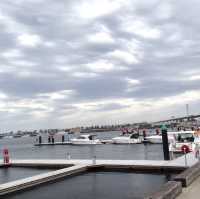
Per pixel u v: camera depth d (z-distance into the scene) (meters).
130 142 74.56
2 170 31.56
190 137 52.88
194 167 16.31
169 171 26.09
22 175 28.81
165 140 31.66
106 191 21.34
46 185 23.25
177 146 40.31
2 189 20.08
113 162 29.42
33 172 30.34
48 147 79.19
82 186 23.02
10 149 84.50
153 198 9.82
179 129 97.50
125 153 52.56
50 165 31.19
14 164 32.56
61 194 20.86
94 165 28.30
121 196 19.97
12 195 20.64
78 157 48.03
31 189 22.00
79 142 79.69
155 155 46.88
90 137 80.50
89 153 55.62
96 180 24.89
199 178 15.66
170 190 11.20
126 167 27.72
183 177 13.65
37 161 33.19
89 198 19.73
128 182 23.94
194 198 11.80
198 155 29.80
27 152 66.94
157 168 26.58
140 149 59.47
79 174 26.95
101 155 50.25
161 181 23.98
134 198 19.38
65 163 30.59
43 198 20.03
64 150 66.25
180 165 26.08
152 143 71.75
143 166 27.16
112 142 77.81
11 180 26.34
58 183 24.09
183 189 13.22
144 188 21.88
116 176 26.30
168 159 31.39
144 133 78.69
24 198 20.19
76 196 20.30
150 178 25.17
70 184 23.72
